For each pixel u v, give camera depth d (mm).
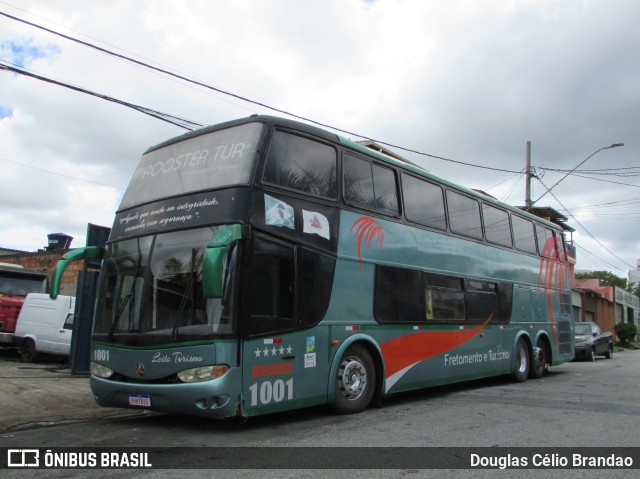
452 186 11320
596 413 8484
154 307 6910
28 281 18500
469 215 11812
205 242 6781
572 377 14797
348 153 8633
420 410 8703
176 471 5137
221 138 7531
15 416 7742
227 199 6859
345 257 8211
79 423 7496
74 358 12078
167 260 7020
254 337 6656
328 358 7754
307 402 7379
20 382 10805
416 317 9633
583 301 40812
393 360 9031
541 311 14742
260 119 7363
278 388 6930
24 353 15977
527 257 14258
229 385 6324
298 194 7566
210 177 7227
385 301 8930
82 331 12250
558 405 9328
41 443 6238
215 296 5895
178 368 6465
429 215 10391
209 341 6340
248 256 6691
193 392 6270
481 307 11797
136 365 6820
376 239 8898
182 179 7535
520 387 12273
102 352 7324
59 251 22422
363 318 8453
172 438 6488
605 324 47094
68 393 9711
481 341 11664
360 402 8367
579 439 6621
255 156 7051
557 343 15547
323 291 7754
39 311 15938
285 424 7363
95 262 12852
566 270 16969
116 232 7961
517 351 13242
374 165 9180
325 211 7988
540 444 6340
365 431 6934
